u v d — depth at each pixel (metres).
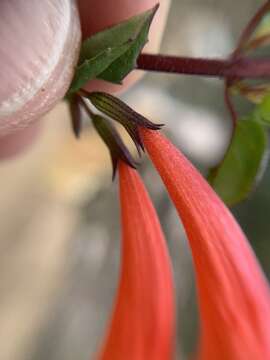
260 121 0.06
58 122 0.20
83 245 0.23
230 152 0.06
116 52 0.05
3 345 0.22
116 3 0.08
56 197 0.23
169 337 0.06
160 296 0.06
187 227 0.06
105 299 0.23
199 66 0.06
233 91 0.06
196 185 0.06
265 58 0.06
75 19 0.06
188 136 0.21
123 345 0.06
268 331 0.05
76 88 0.06
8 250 0.22
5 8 0.06
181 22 0.21
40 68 0.06
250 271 0.05
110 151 0.06
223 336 0.05
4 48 0.06
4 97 0.06
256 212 0.21
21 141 0.11
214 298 0.05
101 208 0.23
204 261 0.05
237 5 0.22
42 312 0.23
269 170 0.20
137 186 0.06
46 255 0.23
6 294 0.22
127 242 0.06
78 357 0.22
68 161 0.22
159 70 0.06
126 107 0.06
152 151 0.06
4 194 0.21
